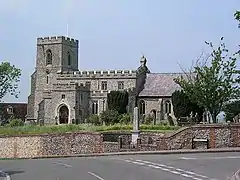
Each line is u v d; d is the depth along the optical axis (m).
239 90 64.75
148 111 97.88
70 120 96.31
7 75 117.25
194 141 43.44
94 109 98.88
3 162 38.12
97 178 22.44
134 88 97.94
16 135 55.31
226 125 43.50
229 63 64.69
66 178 22.75
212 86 64.31
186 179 21.58
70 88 97.00
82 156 43.16
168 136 43.91
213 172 24.56
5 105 124.31
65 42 113.31
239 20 31.28
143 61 104.44
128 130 55.00
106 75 100.81
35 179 22.73
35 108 112.25
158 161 31.72
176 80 79.50
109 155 42.06
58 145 52.88
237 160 31.45
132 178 22.05
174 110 81.62
